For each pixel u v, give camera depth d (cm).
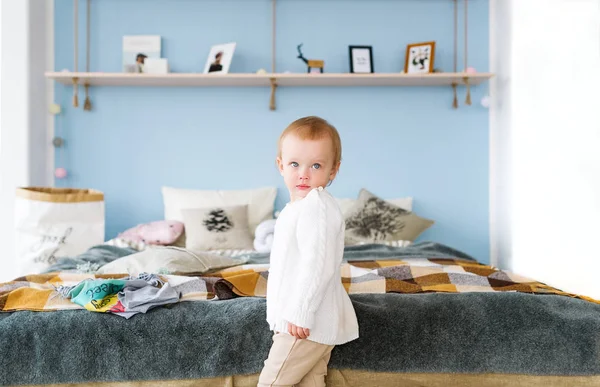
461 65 378
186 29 380
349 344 159
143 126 379
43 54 370
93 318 162
